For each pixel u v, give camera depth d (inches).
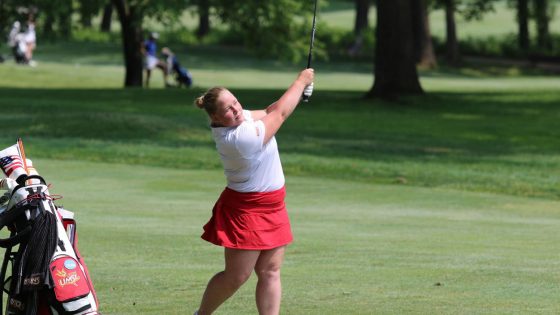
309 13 4399.6
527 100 3988.7
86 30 7224.4
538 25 7642.7
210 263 959.6
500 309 767.7
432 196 1636.3
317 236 1154.0
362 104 3597.4
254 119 665.0
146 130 2493.8
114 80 4719.5
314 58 6565.0
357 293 827.4
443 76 5954.7
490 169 2108.8
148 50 4409.5
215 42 7268.7
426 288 849.5
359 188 1716.3
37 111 2746.1
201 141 2394.2
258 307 675.4
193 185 1664.6
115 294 814.5
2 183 623.8
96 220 1234.6
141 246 1048.8
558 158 2372.0
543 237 1187.9
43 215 580.7
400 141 2576.3
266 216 655.8
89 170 1854.1
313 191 1654.8
